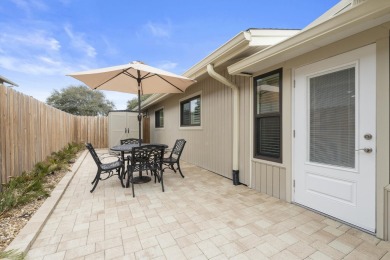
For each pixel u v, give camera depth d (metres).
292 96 3.07
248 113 3.95
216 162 5.09
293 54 2.88
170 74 3.85
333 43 2.51
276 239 2.19
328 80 2.64
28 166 3.96
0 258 1.68
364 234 2.25
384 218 2.12
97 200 3.26
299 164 3.01
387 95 2.07
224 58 3.85
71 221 2.56
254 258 1.91
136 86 4.80
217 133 5.03
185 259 1.89
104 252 1.98
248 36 3.18
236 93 4.14
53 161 4.70
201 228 2.42
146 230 2.37
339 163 2.54
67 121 7.69
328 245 2.08
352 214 2.41
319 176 2.75
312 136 2.85
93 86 4.35
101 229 2.38
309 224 2.49
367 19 1.94
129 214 2.77
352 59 2.35
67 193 3.57
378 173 2.16
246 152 4.02
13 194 2.80
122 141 6.39
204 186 4.03
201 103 5.73
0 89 3.06
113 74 3.88
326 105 2.67
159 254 1.96
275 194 3.39
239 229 2.39
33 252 1.96
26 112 3.89
